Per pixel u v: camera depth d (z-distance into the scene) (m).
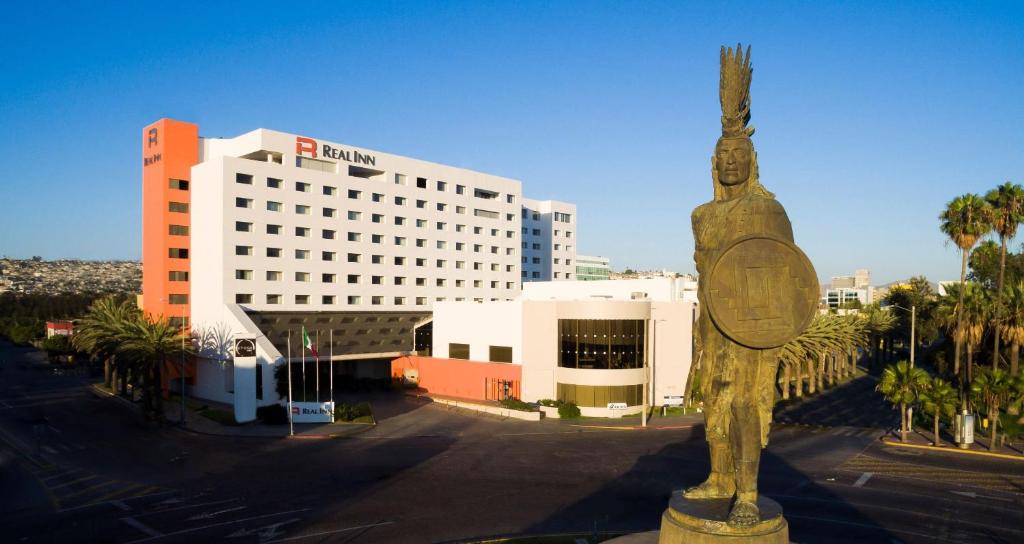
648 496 33.06
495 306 71.25
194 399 71.31
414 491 34.38
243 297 70.69
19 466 41.56
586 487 34.97
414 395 74.50
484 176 102.25
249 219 71.44
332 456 43.97
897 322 101.69
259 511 30.92
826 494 33.06
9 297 188.12
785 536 17.22
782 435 50.78
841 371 93.25
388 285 86.81
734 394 17.69
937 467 39.34
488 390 70.75
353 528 28.12
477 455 43.81
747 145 18.12
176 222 73.56
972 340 61.31
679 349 67.31
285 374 60.53
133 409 64.62
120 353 57.47
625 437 50.72
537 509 30.81
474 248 100.19
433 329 79.00
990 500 31.88
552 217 134.12
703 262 18.97
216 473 39.16
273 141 75.19
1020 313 57.03
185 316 73.81
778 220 17.80
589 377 61.75
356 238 83.19
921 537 26.50
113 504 32.44
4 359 115.31
